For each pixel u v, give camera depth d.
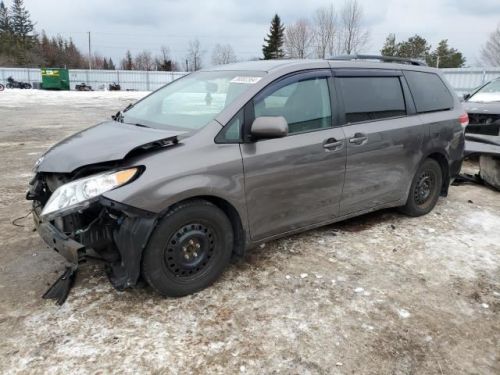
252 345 2.69
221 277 3.46
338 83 3.94
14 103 23.62
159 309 3.02
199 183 2.99
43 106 22.00
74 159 2.98
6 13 95.31
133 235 2.81
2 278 3.40
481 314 3.10
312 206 3.78
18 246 3.98
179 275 3.12
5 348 2.60
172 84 4.33
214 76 3.94
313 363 2.55
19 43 81.50
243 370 2.48
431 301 3.24
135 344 2.66
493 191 6.20
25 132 11.84
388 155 4.27
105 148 3.02
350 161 3.93
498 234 4.54
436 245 4.21
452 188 6.28
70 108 21.02
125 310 3.00
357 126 4.00
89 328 2.80
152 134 3.20
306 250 4.00
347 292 3.31
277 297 3.21
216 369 2.48
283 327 2.87
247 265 3.68
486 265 3.83
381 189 4.34
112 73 52.56
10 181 6.30
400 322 2.96
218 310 3.03
